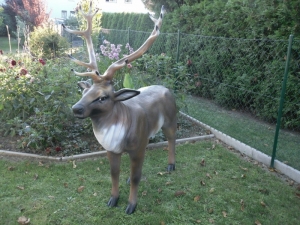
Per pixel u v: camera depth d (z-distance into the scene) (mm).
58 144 4070
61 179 3348
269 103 5426
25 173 3438
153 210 2863
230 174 3607
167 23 8672
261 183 3438
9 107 4336
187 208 2924
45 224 2623
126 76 4109
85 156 3869
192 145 4387
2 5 20453
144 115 2662
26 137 3932
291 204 3057
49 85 4133
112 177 2795
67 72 4133
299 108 4926
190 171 3629
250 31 5805
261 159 3992
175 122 3334
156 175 3510
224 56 6480
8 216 2707
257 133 5094
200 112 6176
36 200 2957
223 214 2850
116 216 2760
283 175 3664
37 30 11266
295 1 4770
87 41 2566
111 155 2648
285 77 3547
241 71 6066
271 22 5262
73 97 4125
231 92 6332
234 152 4285
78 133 4285
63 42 11055
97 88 2289
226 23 6375
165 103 3098
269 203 3059
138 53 2586
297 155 4215
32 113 4641
